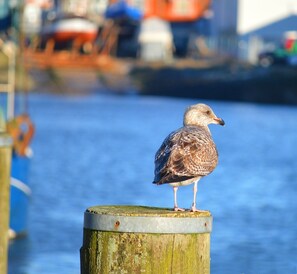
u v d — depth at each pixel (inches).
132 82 3622.0
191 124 369.4
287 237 775.7
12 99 880.3
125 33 4136.3
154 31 4045.3
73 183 1178.6
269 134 2082.9
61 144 1770.4
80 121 2379.4
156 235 300.7
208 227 307.0
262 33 3698.3
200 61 3848.4
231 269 649.0
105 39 3991.1
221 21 3927.2
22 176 788.0
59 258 700.7
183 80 3518.7
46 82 3567.9
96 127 2208.4
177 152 337.4
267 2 3693.4
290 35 3619.6
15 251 722.8
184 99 3481.8
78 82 3602.4
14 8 1077.1
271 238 765.3
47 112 2647.6
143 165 1443.2
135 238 301.0
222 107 3021.7
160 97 3523.6
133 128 2207.2
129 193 1078.4
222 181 1182.9
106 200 1019.9
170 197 1037.8
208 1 4210.1
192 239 303.3
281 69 3304.6
